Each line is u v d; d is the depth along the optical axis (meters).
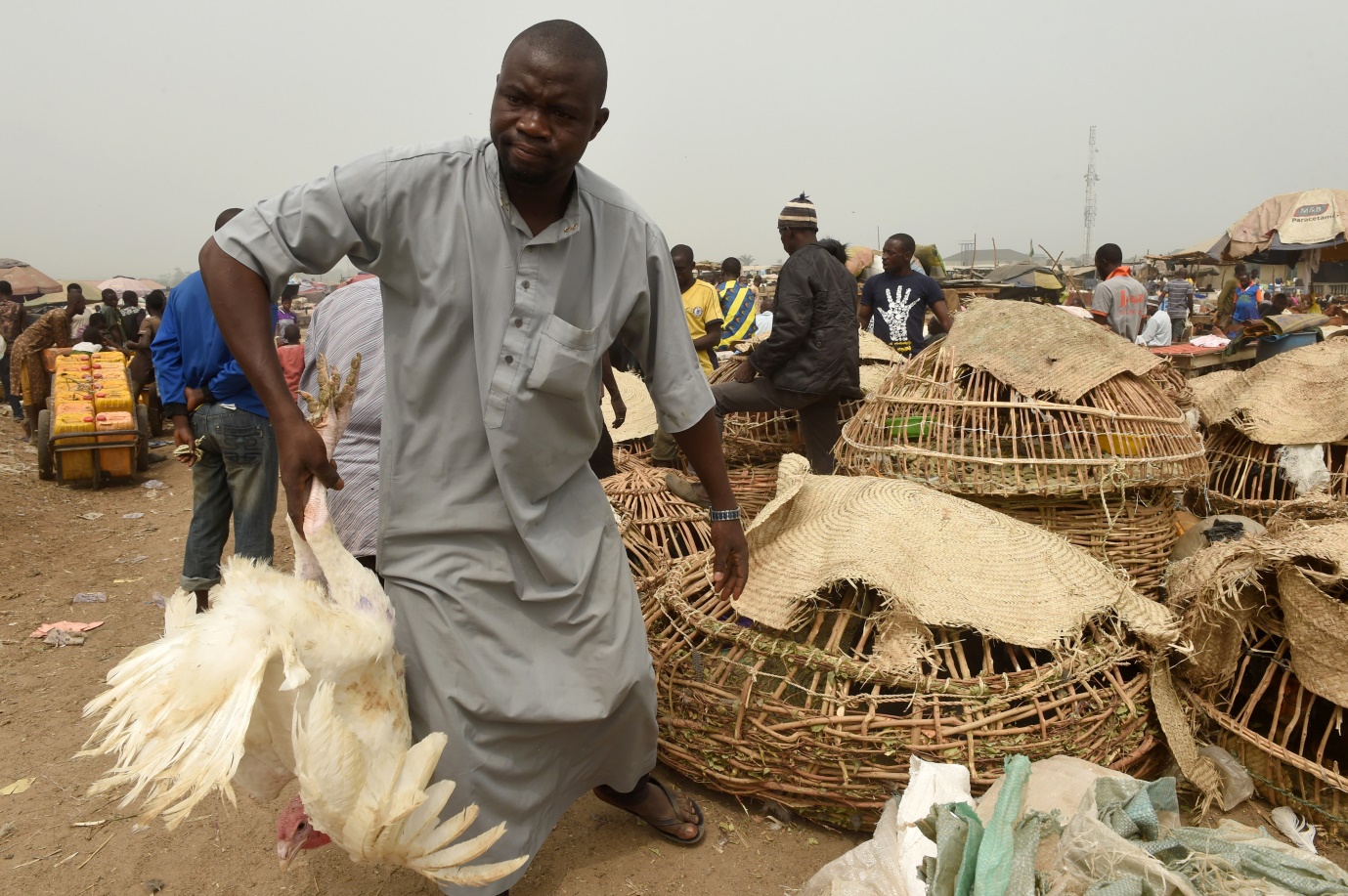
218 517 4.34
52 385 9.56
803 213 5.27
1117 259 8.44
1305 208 15.52
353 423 2.98
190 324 4.06
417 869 2.02
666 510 4.33
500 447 2.13
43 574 5.78
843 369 5.19
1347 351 4.84
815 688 2.88
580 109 1.97
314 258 2.07
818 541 3.10
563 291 2.17
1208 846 2.19
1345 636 2.83
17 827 3.04
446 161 2.08
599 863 2.86
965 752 2.70
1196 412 5.15
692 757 3.07
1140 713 2.96
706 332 7.39
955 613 2.82
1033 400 3.70
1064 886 2.06
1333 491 4.56
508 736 2.26
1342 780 2.83
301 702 1.93
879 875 2.35
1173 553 4.19
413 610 2.21
